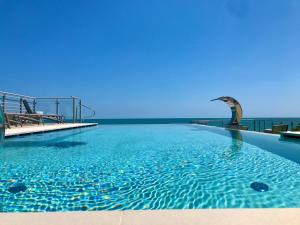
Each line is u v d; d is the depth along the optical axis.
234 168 5.10
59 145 8.50
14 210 2.98
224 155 6.60
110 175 4.54
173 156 6.47
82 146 8.30
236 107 13.68
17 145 8.37
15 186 3.88
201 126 19.44
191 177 4.40
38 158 6.12
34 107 16.80
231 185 3.92
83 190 3.69
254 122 12.92
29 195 3.47
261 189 3.72
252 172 4.76
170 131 15.17
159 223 1.96
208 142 9.43
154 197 3.41
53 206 3.10
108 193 3.57
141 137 11.47
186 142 9.48
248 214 2.11
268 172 4.75
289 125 10.89
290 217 2.04
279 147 7.84
